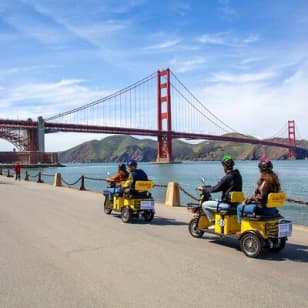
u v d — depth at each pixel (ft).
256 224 21.63
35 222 33.19
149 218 33.81
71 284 17.03
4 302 15.07
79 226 31.30
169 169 337.93
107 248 23.56
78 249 23.31
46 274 18.45
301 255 22.07
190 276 18.08
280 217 22.24
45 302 15.05
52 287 16.67
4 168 374.02
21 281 17.47
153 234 27.94
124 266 19.71
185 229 30.04
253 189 112.78
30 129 397.60
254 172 246.27
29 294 15.88
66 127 388.78
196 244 24.71
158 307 14.52
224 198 24.41
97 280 17.54
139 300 15.20
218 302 14.97
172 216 37.35
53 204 47.24
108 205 37.81
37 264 20.13
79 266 19.75
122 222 33.40
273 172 22.30
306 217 63.62
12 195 60.34
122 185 35.19
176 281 17.38
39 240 25.84
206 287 16.60
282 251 23.04
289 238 26.89
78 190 71.56
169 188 47.52
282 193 21.98
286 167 335.88
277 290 16.25
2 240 25.85
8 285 16.96
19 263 20.33
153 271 18.86
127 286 16.75
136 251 22.80
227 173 24.43
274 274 18.42
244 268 19.38
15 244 24.66
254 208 21.54
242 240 22.03
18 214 38.11
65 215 37.50
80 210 41.37
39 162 406.82
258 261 20.71
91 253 22.35
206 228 25.85
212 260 20.85
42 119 399.24
